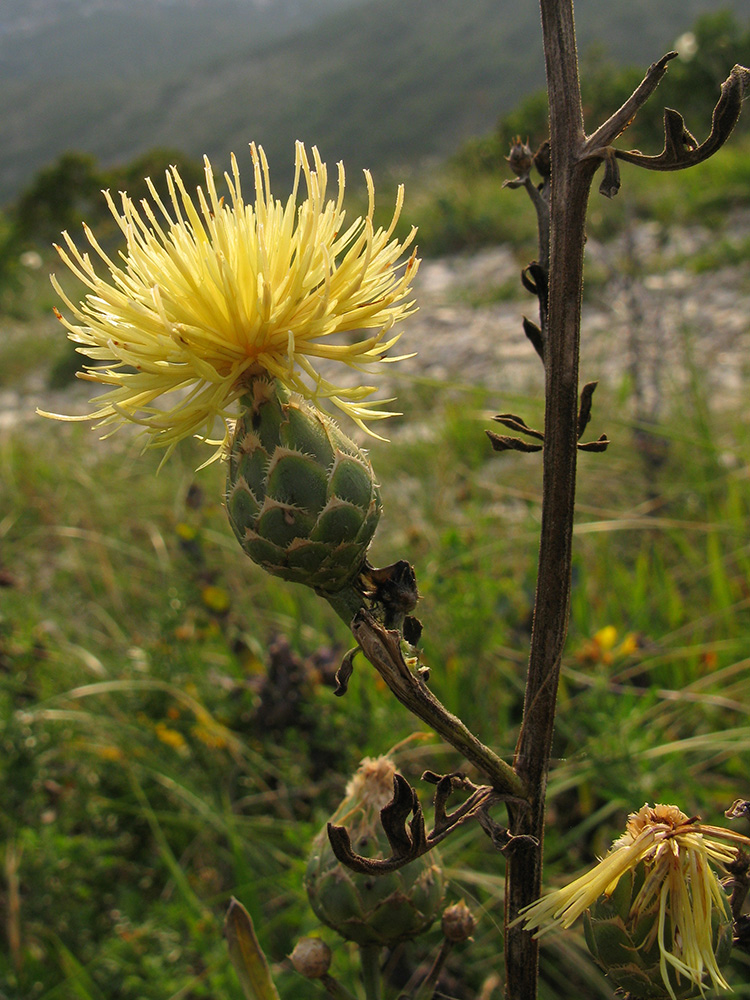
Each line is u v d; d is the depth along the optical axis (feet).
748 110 49.65
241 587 14.38
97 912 9.70
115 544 15.75
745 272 27.63
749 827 8.30
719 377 20.33
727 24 45.93
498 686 11.28
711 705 10.23
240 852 8.92
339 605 3.83
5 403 37.06
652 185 40.50
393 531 15.74
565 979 7.93
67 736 11.08
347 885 4.38
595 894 3.39
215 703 11.66
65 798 10.57
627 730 9.02
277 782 10.84
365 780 4.80
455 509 16.21
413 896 4.37
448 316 33.01
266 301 3.69
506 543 13.16
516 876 3.59
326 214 4.00
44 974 8.77
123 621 14.76
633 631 11.44
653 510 14.70
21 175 522.88
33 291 56.80
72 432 24.84
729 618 11.23
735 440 15.98
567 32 3.22
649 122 44.34
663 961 3.23
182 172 64.44
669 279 27.68
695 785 8.93
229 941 4.23
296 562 3.70
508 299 33.60
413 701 3.22
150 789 10.81
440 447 17.88
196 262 3.97
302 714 10.36
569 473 3.45
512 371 24.68
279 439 3.75
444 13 406.41
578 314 3.35
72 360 38.40
